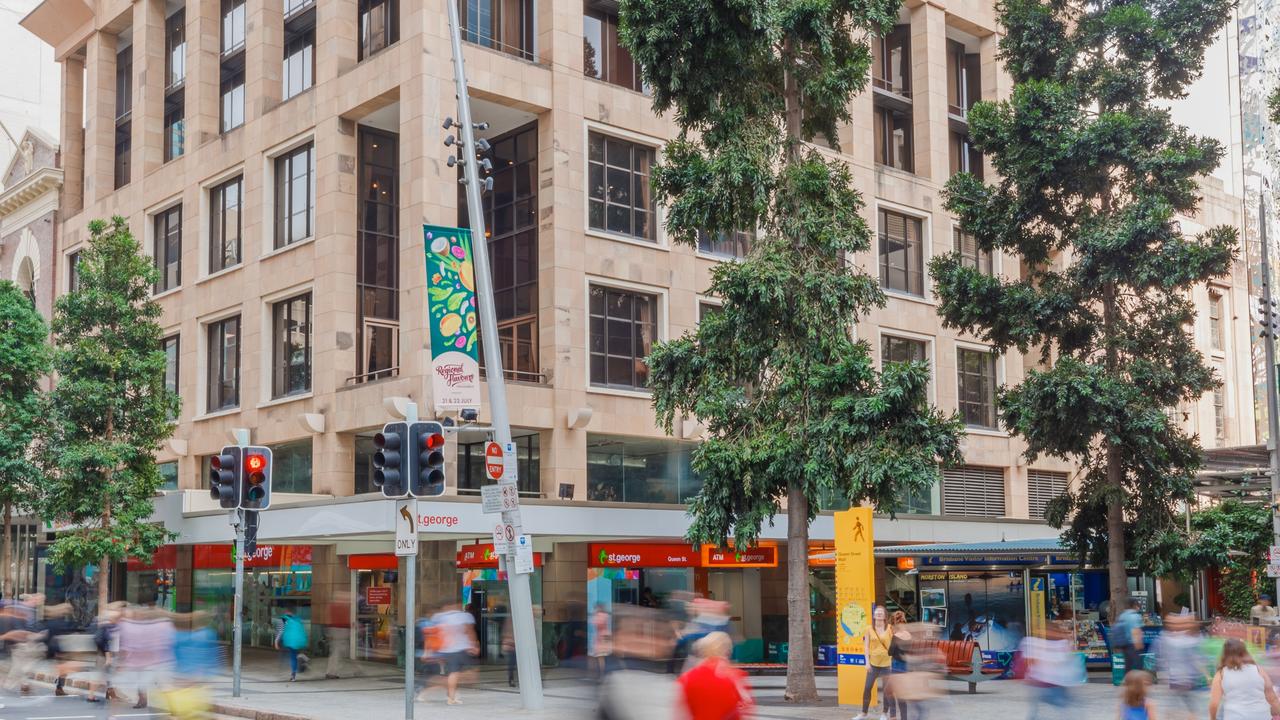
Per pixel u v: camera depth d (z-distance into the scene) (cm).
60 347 3350
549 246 3138
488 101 3127
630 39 2236
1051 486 4309
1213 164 2623
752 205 2277
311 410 3253
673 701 907
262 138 3541
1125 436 2595
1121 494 2619
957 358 4059
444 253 2233
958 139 4366
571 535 2870
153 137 4159
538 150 3200
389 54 3109
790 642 2248
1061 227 2745
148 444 3294
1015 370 4203
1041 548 2838
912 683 1697
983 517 3847
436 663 2720
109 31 4491
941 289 2755
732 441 2286
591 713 1041
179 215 4012
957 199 2817
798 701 2200
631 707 1003
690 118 2316
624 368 3256
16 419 3700
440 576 3008
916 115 4106
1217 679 1262
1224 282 5097
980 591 3055
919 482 2120
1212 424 4919
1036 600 2981
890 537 3550
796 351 2256
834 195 2284
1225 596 3856
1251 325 5159
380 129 3381
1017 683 2680
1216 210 5041
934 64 4109
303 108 3391
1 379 3712
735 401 2281
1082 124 2630
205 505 3428
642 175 3375
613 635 1034
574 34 3244
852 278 2264
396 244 3388
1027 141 2678
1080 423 2570
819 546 3472
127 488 3206
